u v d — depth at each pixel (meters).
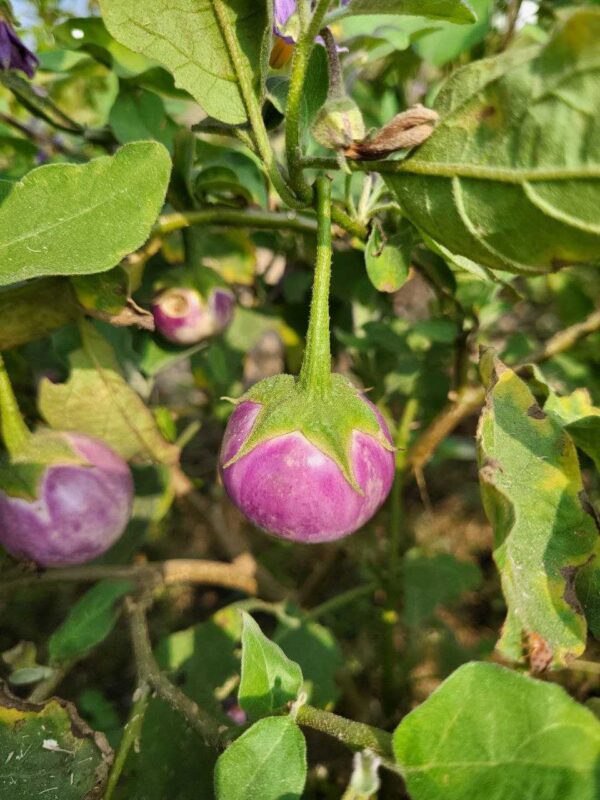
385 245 0.19
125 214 0.16
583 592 0.15
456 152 0.13
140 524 0.28
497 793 0.12
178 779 0.22
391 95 0.29
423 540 0.45
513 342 0.32
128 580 0.24
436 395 0.31
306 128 0.19
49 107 0.26
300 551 0.45
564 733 0.12
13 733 0.17
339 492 0.15
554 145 0.12
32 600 0.43
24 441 0.20
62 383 0.23
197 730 0.19
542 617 0.14
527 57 0.12
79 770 0.17
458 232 0.14
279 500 0.15
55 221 0.16
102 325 0.25
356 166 0.14
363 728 0.14
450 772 0.12
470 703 0.12
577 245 0.12
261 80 0.16
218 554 0.45
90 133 0.27
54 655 0.22
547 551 0.14
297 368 0.33
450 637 0.35
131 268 0.19
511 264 0.13
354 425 0.15
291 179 0.15
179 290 0.24
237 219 0.21
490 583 0.44
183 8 0.15
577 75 0.11
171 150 0.25
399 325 0.32
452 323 0.26
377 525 0.40
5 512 0.20
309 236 0.24
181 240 0.23
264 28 0.15
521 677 0.12
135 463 0.25
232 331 0.31
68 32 0.24
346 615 0.40
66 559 0.20
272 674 0.15
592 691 0.28
